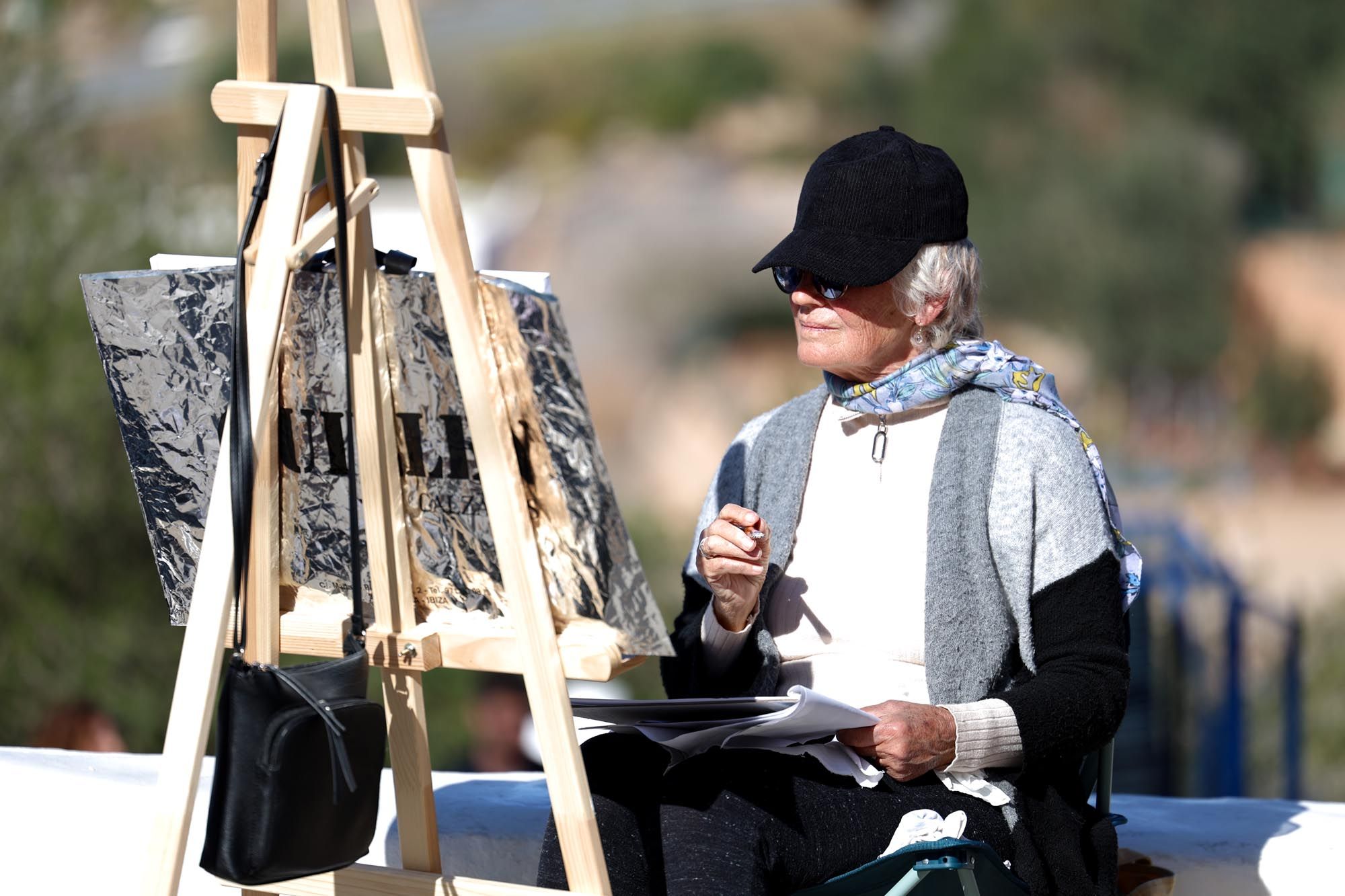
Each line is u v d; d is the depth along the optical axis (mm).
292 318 7109
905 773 7410
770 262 8375
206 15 139750
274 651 7488
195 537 7559
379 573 7355
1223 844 9852
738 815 7285
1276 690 27578
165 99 122062
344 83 6777
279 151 6676
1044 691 7617
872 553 8305
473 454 7027
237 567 6699
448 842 9820
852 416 8688
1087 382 97312
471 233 104062
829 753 7570
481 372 6676
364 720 6871
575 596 6969
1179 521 25078
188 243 28641
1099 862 7852
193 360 7172
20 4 31562
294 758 6535
